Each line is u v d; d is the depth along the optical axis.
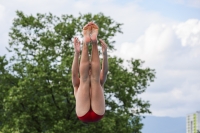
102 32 53.25
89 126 47.91
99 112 17.02
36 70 49.31
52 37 52.16
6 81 53.12
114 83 50.31
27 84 48.22
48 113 48.28
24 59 54.47
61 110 49.12
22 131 46.59
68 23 53.66
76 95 17.31
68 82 48.50
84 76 16.97
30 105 48.44
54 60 52.12
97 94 17.02
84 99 17.03
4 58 54.22
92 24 16.86
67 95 49.34
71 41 53.34
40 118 48.06
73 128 48.31
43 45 52.12
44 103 48.41
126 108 52.50
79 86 17.23
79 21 53.78
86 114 17.03
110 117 49.53
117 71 51.78
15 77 53.28
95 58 16.97
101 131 47.69
